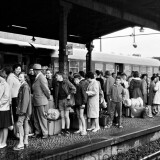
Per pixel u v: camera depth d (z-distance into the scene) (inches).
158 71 1202.0
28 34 722.2
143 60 1092.5
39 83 357.4
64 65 457.7
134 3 534.9
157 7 573.0
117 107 453.1
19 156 278.1
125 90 554.6
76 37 793.6
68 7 451.2
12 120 325.4
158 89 584.1
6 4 518.3
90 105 414.0
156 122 509.0
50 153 283.9
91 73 414.9
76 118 427.5
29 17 602.5
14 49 612.1
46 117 368.2
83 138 366.6
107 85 484.7
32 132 381.1
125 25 684.7
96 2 485.1
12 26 668.7
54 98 393.7
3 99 305.4
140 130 423.2
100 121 454.3
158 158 375.2
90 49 788.6
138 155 371.6
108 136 376.2
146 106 585.9
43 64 692.7
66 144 331.6
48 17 601.9
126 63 988.6
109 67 916.6
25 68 638.5
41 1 495.8
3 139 316.8
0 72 317.4
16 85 336.5
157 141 460.8
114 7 529.3
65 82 390.0
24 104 305.6
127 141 399.5
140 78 607.2
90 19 628.7
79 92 388.8
